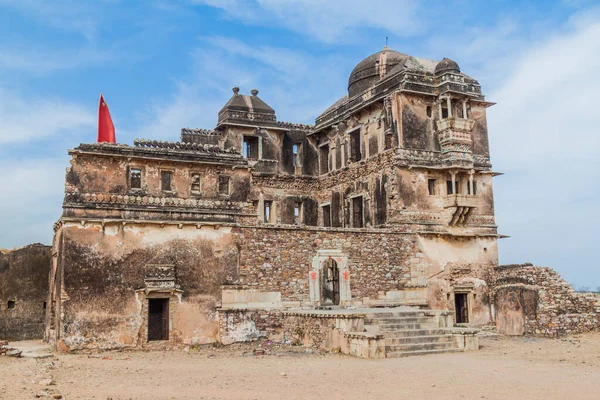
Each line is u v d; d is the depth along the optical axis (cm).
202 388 1433
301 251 2733
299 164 3653
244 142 3562
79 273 2311
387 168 3064
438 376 1599
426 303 2967
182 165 2583
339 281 2794
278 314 2583
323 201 3591
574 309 2658
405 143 3039
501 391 1380
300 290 2703
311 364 1869
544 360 1903
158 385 1477
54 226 2591
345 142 3444
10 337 3036
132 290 2383
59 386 1409
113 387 1430
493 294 3097
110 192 2431
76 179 2377
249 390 1404
